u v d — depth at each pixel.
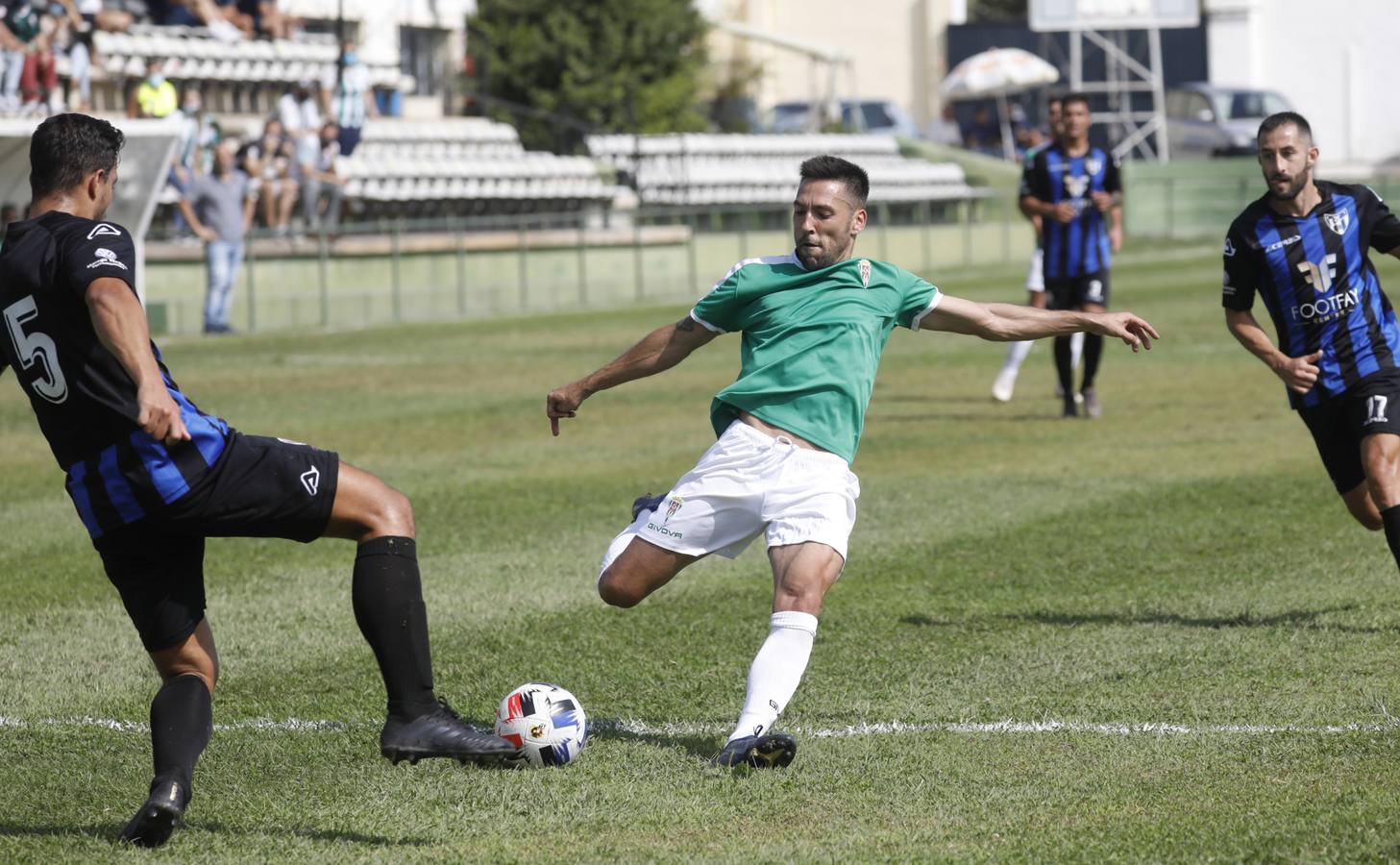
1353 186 14.73
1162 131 103.50
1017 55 104.69
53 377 9.65
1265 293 14.73
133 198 50.47
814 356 11.45
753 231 73.00
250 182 57.41
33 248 9.66
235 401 36.00
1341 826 9.55
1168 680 13.23
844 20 120.69
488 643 15.16
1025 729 11.94
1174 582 17.12
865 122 103.75
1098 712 12.33
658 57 87.69
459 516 22.17
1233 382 36.78
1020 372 40.12
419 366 43.56
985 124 107.81
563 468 26.50
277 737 12.13
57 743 12.19
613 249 67.94
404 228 61.00
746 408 11.55
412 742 10.40
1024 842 9.49
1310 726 11.77
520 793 10.63
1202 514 21.02
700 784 10.77
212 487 9.84
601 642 15.12
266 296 57.41
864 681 13.51
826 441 11.40
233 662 14.60
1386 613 15.25
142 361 9.20
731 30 97.75
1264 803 10.08
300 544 20.69
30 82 49.03
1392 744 11.22
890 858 9.26
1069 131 30.02
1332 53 117.56
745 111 100.44
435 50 83.31
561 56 85.75
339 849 9.62
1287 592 16.41
